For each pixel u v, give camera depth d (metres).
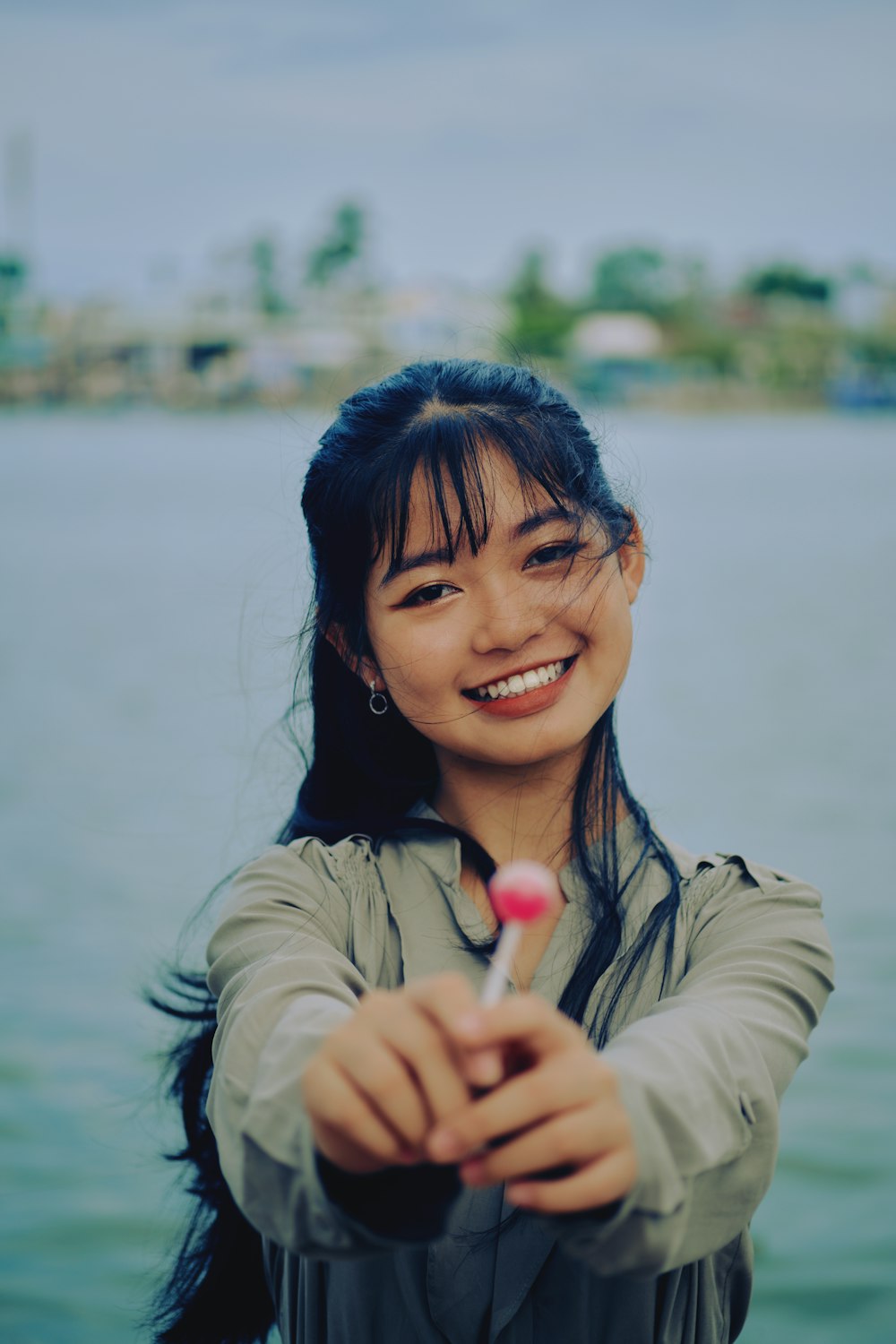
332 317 84.56
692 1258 1.28
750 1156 1.31
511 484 1.59
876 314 98.94
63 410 82.25
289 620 2.12
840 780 8.15
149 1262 3.50
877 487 36.91
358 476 1.63
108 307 83.44
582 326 90.50
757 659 12.53
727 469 43.53
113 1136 4.11
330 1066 1.09
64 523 25.67
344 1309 1.55
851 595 16.80
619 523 1.69
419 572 1.60
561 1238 1.14
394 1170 1.12
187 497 31.36
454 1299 1.52
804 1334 3.38
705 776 8.31
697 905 1.63
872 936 5.57
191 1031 1.97
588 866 1.64
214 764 8.56
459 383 1.68
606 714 1.70
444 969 1.63
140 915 5.86
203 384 81.56
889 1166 4.06
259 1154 1.25
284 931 1.58
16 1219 3.73
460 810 1.71
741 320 97.38
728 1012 1.42
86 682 11.41
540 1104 1.05
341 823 1.77
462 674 1.60
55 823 7.27
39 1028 4.73
